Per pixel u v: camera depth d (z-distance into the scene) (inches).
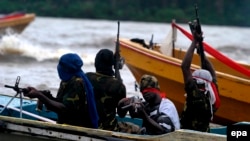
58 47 2652.6
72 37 3447.3
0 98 932.0
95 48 2741.1
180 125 766.5
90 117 725.9
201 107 750.5
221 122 1112.2
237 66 1101.1
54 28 4598.9
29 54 2097.7
